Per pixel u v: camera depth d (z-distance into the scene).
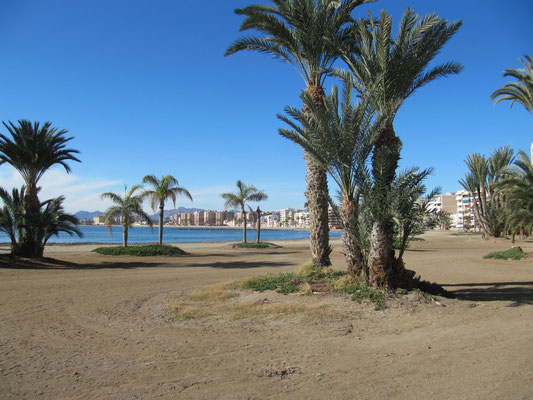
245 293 9.55
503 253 20.36
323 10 10.61
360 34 10.22
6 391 3.80
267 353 4.98
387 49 9.42
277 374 4.22
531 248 31.00
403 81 9.39
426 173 8.61
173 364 4.59
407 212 8.55
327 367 4.43
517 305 8.04
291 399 3.58
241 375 4.21
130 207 25.44
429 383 3.92
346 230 9.33
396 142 9.27
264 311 7.39
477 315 7.07
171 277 13.81
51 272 14.67
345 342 5.43
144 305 8.53
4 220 17.75
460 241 47.12
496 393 3.64
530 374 4.12
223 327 6.38
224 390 3.80
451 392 3.68
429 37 9.34
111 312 7.73
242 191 37.69
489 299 8.88
